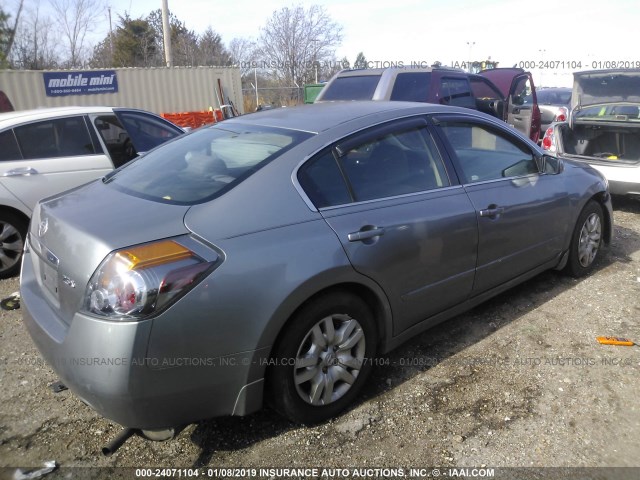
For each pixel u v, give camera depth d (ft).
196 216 7.79
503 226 11.60
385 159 10.03
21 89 43.06
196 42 114.62
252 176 8.52
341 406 9.20
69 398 9.84
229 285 7.39
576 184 14.12
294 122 10.25
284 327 8.14
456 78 25.18
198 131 11.50
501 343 11.61
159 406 7.25
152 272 6.93
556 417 9.11
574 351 11.21
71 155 17.47
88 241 7.36
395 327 9.93
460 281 10.94
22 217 16.62
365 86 23.54
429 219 10.00
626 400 9.54
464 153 11.51
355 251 8.73
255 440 8.64
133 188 9.27
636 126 21.39
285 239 8.07
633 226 20.44
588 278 15.15
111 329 6.83
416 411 9.35
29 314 8.50
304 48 105.81
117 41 109.09
